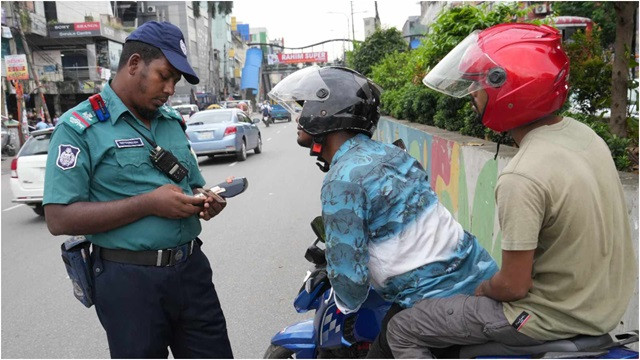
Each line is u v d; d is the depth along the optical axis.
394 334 1.94
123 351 2.13
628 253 1.75
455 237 1.96
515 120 1.78
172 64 2.10
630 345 2.08
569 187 1.61
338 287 1.90
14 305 4.64
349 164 1.91
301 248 5.89
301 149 17.53
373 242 1.91
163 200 2.07
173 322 2.27
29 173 8.27
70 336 3.95
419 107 8.31
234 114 15.00
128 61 2.12
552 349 1.70
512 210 1.62
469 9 5.82
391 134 10.28
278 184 10.39
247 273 5.12
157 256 2.13
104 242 2.12
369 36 21.91
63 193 2.02
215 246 6.14
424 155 6.60
